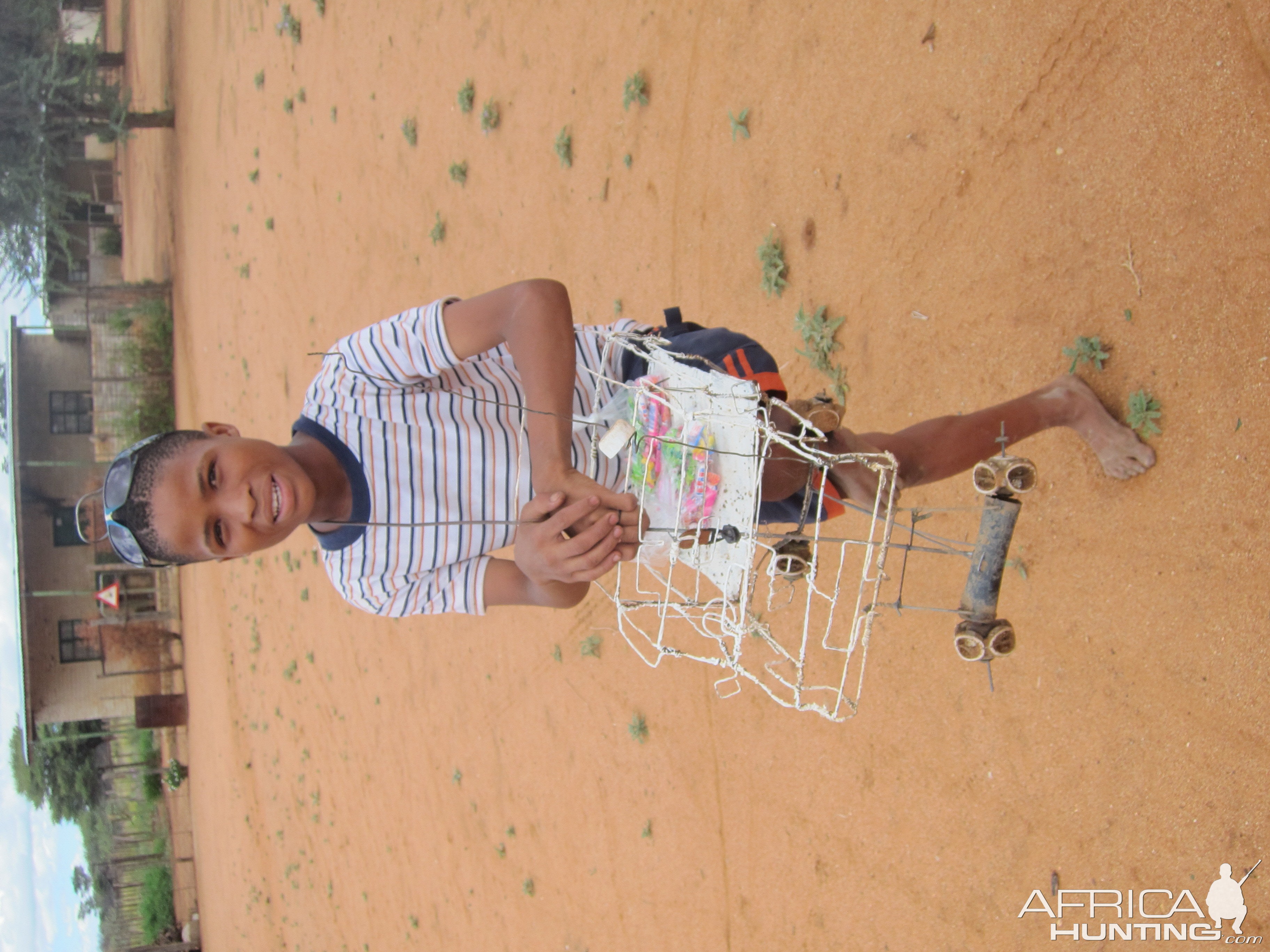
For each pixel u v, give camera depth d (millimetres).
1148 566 3064
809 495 2600
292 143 10227
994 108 3539
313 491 2373
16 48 14531
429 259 7715
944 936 3719
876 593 2348
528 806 6430
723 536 2404
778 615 4570
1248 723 2793
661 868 5219
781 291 4621
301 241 10062
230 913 12914
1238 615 2814
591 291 5977
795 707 2246
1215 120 2840
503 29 6652
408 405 2559
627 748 5520
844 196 4238
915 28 3852
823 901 4266
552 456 2285
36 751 18766
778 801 4531
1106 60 3145
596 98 5820
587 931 5773
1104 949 3176
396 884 8164
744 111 4762
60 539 16312
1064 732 3336
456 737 7340
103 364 16391
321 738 9836
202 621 14656
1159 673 3037
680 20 5148
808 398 4441
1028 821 3449
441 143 7473
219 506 2291
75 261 18922
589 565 2129
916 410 3943
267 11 10680
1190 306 2922
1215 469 2863
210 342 13445
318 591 9938
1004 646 2539
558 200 6207
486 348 2512
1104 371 3170
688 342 2816
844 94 4211
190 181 14359
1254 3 2723
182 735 16938
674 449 2525
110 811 18094
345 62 8984
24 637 15781
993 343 3590
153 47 16516
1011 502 2457
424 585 2682
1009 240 3514
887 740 4020
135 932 15773
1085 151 3230
